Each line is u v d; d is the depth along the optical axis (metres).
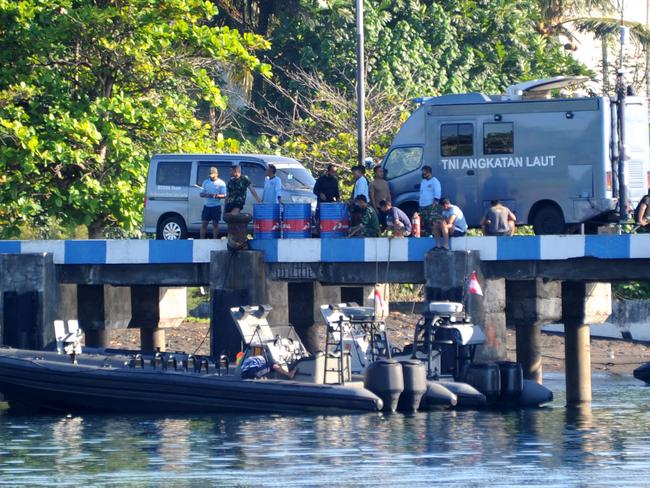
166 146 149.12
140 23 146.62
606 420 108.50
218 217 121.94
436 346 115.62
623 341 170.88
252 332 112.12
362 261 115.69
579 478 81.44
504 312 115.75
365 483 79.62
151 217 126.81
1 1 144.38
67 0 146.38
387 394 108.88
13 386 112.12
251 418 107.19
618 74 118.31
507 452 91.00
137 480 80.88
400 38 191.88
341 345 111.12
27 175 144.62
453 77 194.12
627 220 115.69
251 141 195.75
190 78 150.88
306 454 89.69
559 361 160.75
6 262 120.56
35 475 82.75
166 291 137.12
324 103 185.88
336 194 121.56
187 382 109.94
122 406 111.50
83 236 161.00
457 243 113.75
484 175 117.88
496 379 113.38
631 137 117.06
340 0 196.38
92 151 145.00
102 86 150.75
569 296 124.69
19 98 145.25
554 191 115.88
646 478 81.38
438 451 91.19
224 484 79.44
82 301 127.25
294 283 130.50
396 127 175.62
